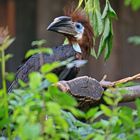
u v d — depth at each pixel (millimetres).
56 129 4664
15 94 4617
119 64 18859
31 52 4570
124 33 18953
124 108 4797
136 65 18984
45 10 19141
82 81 6285
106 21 7250
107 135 4609
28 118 4324
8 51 18750
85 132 4859
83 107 6492
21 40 19047
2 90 4645
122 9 18969
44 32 19016
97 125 4730
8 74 4633
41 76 4445
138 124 4738
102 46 7250
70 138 4836
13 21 19344
